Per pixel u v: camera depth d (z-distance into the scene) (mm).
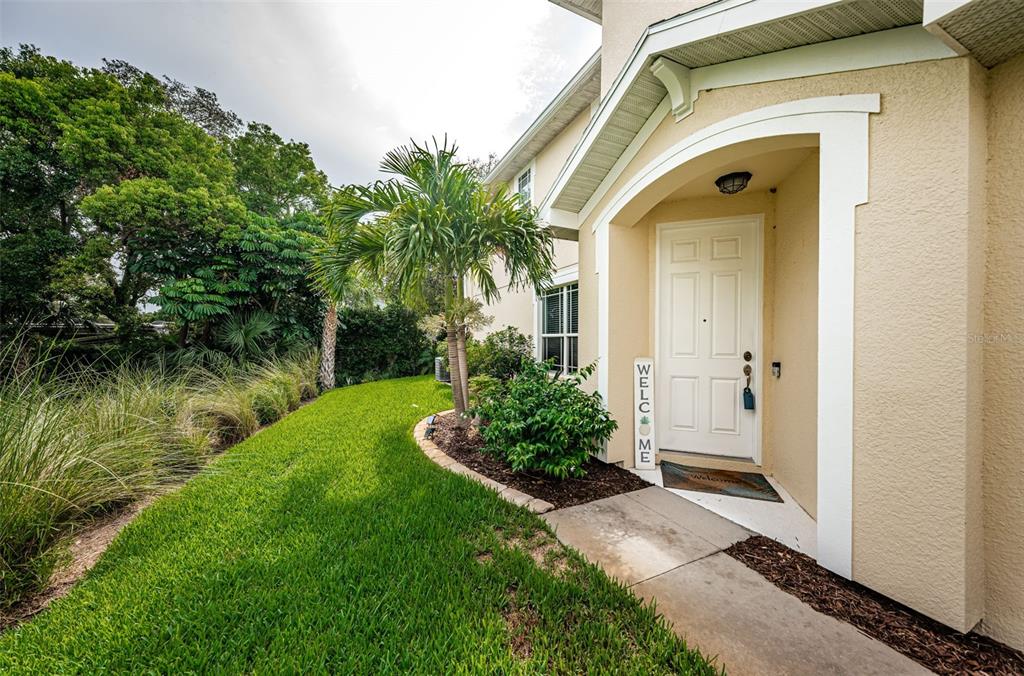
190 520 2986
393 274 4879
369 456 4520
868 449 2121
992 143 1852
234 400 5957
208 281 9148
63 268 7852
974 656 1729
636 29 4148
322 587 2182
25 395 3279
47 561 2410
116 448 3502
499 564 2383
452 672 1646
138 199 8195
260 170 14633
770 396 4000
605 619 1946
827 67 2289
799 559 2494
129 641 1821
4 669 1694
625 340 4316
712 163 3090
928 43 1936
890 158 2035
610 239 4238
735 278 4195
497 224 4906
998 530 1815
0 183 7887
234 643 1790
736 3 2320
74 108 7988
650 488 3693
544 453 3766
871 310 2096
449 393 9555
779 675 1637
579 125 7883
